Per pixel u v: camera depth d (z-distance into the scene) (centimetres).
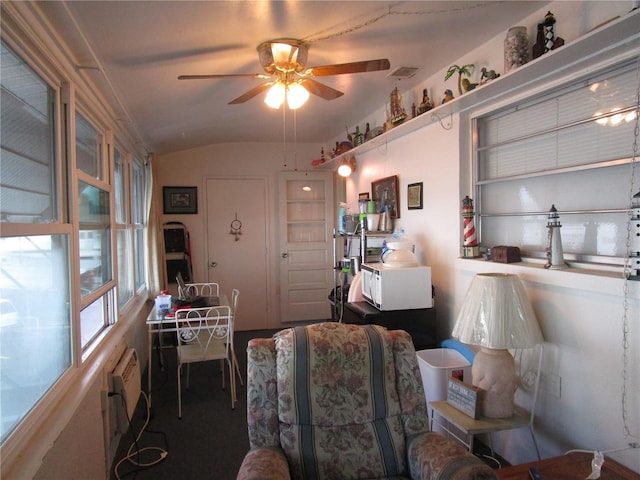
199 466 236
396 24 201
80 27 164
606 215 185
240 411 303
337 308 394
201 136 440
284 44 206
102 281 259
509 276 189
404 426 168
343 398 166
